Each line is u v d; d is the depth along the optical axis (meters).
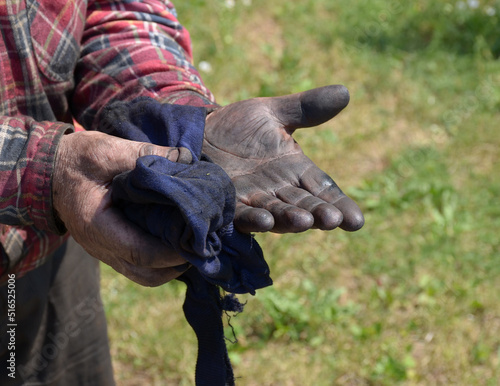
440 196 3.83
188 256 1.14
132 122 1.40
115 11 1.56
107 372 2.11
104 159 1.21
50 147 1.24
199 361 1.43
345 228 1.24
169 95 1.49
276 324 3.01
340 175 4.05
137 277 1.25
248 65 4.88
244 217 1.20
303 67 4.93
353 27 5.51
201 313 1.42
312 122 1.36
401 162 4.12
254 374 2.82
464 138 4.34
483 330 3.05
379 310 3.13
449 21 5.72
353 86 4.85
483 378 2.86
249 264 1.27
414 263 3.37
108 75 1.52
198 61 4.77
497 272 3.35
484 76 5.00
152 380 2.82
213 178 1.14
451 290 3.23
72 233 1.28
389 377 2.82
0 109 1.39
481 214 3.73
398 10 5.81
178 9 5.12
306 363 2.90
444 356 2.90
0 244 1.50
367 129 4.43
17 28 1.36
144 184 1.10
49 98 1.50
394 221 3.67
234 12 5.27
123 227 1.19
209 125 1.40
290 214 1.18
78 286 1.95
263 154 1.34
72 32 1.47
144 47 1.54
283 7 5.62
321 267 3.36
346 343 2.97
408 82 4.89
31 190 1.25
